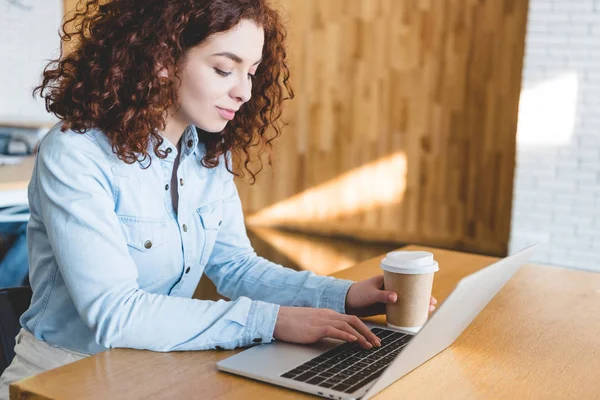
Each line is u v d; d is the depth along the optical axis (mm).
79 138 1201
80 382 962
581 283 1630
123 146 1205
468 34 4688
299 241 5207
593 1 3871
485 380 1022
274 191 5469
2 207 2312
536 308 1412
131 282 1155
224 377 997
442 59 4793
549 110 4047
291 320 1128
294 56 5227
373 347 1113
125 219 1256
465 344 1180
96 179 1195
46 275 1266
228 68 1210
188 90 1224
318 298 1346
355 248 5070
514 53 4578
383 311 1299
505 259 1168
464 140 4816
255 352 1073
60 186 1159
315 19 5125
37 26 5223
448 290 1521
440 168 4918
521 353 1147
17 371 1295
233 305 1142
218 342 1111
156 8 1186
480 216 4836
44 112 5289
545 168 4102
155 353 1091
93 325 1117
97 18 1264
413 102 4934
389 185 5102
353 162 5191
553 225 4125
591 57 3924
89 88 1218
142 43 1189
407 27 4863
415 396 951
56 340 1264
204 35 1182
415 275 1210
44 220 1180
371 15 4961
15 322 1377
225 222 1486
